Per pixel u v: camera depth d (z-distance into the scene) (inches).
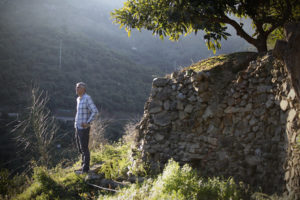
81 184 184.5
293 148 115.5
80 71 3211.1
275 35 285.0
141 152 196.4
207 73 188.1
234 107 168.4
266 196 123.6
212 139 170.4
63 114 1752.0
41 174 188.5
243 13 241.8
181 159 176.4
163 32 237.3
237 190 128.4
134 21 231.6
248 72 169.6
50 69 2881.4
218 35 215.8
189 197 123.2
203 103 180.9
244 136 158.1
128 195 142.9
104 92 2704.2
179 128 187.0
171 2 203.2
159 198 125.0
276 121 143.5
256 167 148.1
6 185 215.2
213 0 197.8
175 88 197.5
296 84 113.1
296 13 237.5
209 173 165.0
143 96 2930.6
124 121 1040.8
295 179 109.7
